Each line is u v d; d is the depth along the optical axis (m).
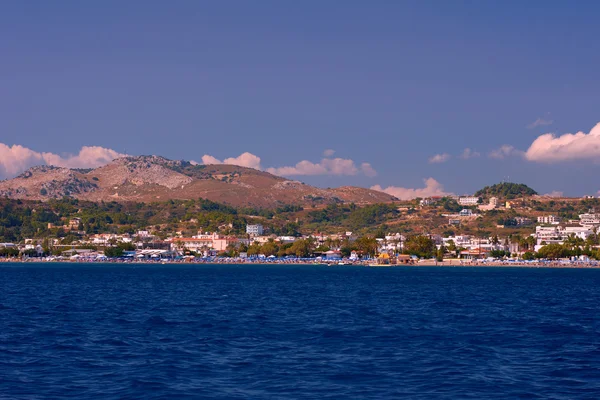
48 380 66.19
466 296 183.25
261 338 94.00
